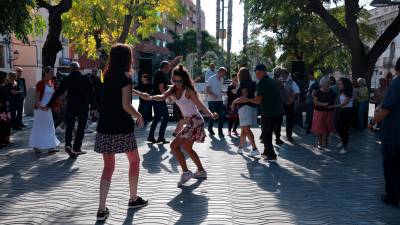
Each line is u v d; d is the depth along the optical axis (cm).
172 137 1077
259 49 2992
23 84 1310
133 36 2256
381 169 734
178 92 597
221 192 566
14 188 576
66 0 1317
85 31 2177
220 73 1110
